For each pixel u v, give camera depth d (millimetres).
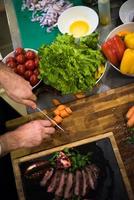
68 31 1297
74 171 1031
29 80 1185
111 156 1045
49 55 1129
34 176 1046
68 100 1168
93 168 1030
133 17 1276
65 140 1109
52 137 1116
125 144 1075
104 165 1034
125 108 1129
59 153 1064
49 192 1021
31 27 1367
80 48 1152
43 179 1037
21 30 1368
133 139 1074
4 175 1278
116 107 1134
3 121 1284
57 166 1046
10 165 1304
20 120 1158
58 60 1119
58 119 1123
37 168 1054
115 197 993
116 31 1219
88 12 1312
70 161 1046
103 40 1278
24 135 1046
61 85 1126
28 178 1047
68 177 1021
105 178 1017
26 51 1247
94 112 1136
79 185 1008
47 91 1192
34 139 1049
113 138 1066
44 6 1394
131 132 1089
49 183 1029
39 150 1107
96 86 1179
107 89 1173
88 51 1145
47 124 1083
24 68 1194
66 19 1322
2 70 1118
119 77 1185
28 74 1183
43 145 1109
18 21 1391
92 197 1000
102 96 1154
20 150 1108
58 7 1378
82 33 1284
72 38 1170
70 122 1132
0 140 1029
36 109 1171
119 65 1171
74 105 1153
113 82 1182
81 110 1144
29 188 1035
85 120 1129
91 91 1172
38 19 1374
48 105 1175
